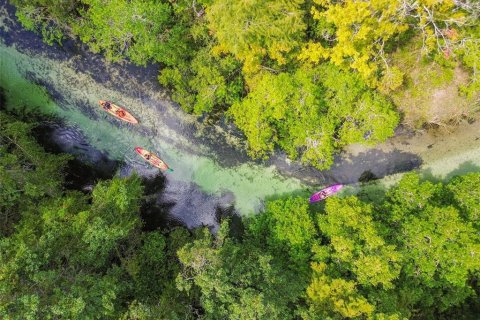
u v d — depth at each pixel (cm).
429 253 2394
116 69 3177
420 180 3017
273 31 2177
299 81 2555
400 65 2706
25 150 2817
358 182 3078
